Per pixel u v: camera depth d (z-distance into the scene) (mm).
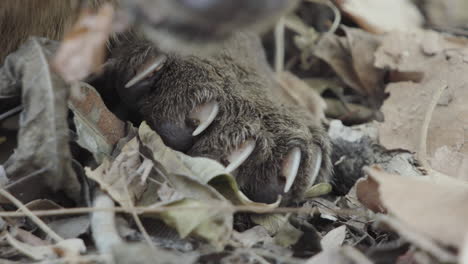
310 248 592
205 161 601
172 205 588
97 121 606
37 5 624
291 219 604
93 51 592
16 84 601
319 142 623
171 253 565
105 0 611
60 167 588
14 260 577
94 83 622
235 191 598
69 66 589
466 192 569
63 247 574
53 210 583
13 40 631
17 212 584
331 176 639
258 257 577
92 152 601
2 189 587
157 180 597
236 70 641
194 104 614
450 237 558
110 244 573
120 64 620
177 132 614
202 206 580
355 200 625
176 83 617
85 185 596
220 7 541
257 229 599
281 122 619
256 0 542
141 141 605
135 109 623
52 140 587
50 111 588
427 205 565
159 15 550
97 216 582
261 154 610
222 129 611
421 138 635
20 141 591
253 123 613
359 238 603
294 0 550
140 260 558
